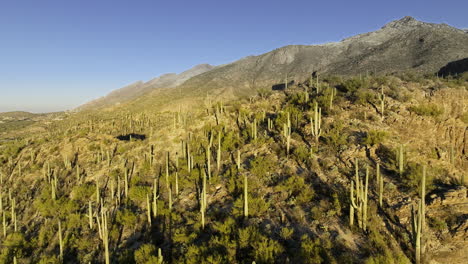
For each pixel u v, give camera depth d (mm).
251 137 28531
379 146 21047
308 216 15930
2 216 23938
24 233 21078
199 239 15859
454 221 13641
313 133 23703
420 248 12391
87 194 24781
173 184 23266
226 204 19109
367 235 13758
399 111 25875
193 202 20594
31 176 30234
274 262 12484
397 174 17953
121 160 29031
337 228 14492
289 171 20828
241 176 21266
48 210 22969
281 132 26719
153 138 33000
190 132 32344
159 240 16969
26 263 17172
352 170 19422
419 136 23156
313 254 12539
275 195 18703
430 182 16531
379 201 15500
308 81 43719
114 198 23312
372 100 28250
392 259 11938
